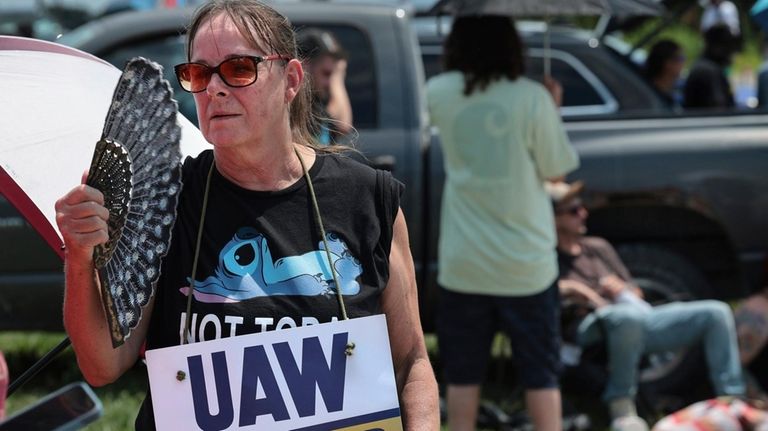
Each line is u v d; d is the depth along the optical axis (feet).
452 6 16.49
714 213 20.40
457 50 16.16
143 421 7.97
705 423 15.47
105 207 7.07
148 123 7.16
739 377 18.45
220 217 7.91
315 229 7.99
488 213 15.94
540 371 15.96
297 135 8.55
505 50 15.93
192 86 7.72
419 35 22.54
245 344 7.66
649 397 19.52
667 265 20.51
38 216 8.15
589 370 19.97
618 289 19.44
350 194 8.16
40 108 8.41
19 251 18.84
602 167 20.18
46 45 8.67
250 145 7.83
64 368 21.44
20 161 8.15
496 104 15.87
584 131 20.43
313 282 7.86
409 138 19.47
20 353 22.08
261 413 7.66
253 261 7.83
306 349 7.74
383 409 7.86
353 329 7.83
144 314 7.80
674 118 20.68
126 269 7.18
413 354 8.46
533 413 15.98
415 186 19.38
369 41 19.89
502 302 15.96
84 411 5.86
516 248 15.83
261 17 7.82
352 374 7.82
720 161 20.34
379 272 8.13
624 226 20.65
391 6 20.44
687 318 18.54
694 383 20.29
